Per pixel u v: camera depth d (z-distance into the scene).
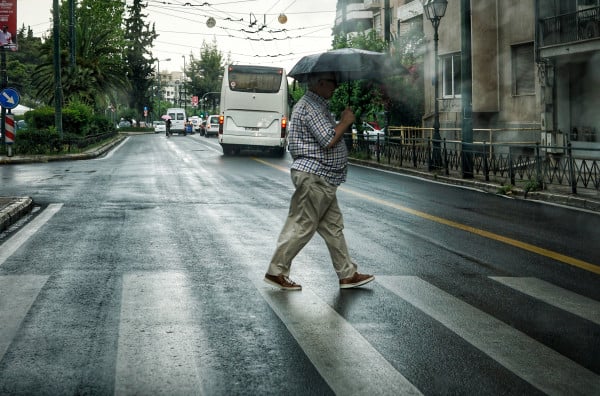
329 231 5.32
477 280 5.68
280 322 4.32
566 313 4.57
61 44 45.84
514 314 4.54
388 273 5.96
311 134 5.06
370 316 4.47
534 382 3.16
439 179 16.34
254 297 5.04
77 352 3.67
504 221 9.44
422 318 4.42
